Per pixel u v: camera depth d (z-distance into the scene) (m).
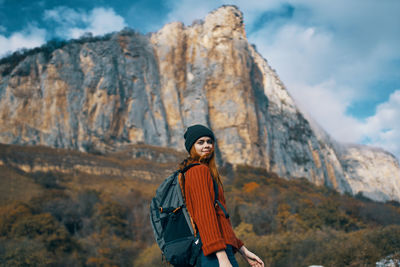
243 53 120.44
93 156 91.88
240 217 42.44
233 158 103.06
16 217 37.91
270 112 124.06
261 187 76.75
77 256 33.69
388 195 136.25
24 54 105.38
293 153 120.25
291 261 15.88
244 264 14.67
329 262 11.83
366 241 11.04
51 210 47.56
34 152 85.31
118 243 37.81
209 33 120.94
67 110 96.94
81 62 104.88
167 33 122.25
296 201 55.31
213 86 113.38
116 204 51.44
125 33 115.81
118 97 103.31
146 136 104.06
